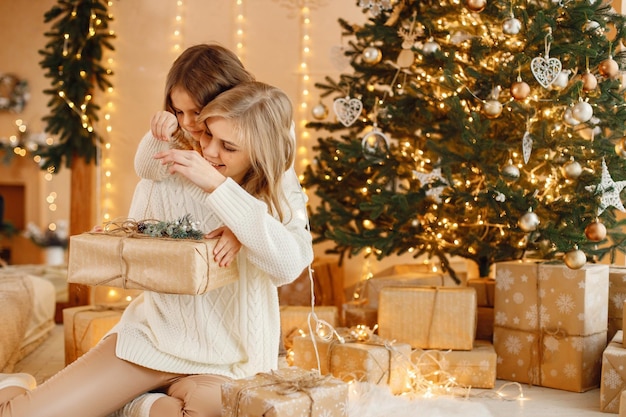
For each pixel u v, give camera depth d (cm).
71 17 417
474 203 297
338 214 351
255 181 186
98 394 176
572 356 276
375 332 309
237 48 432
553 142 285
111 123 429
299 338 271
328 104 432
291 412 153
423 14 318
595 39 284
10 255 764
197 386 178
